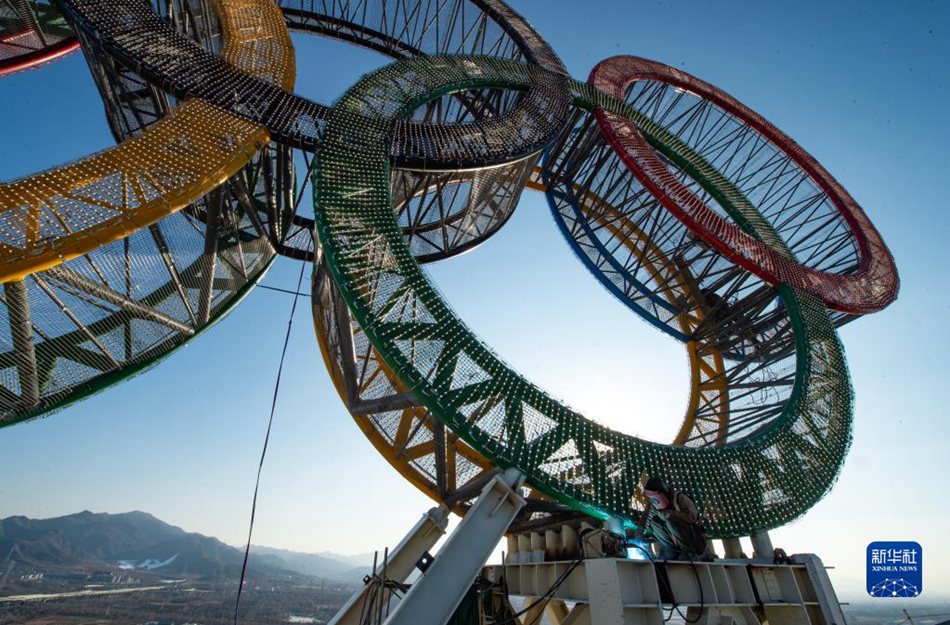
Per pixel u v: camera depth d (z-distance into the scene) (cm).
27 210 985
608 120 2359
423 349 1043
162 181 1116
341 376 1570
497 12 2688
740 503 1153
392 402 1323
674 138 2742
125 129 1672
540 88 2145
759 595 940
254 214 1617
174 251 1369
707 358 2834
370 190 1312
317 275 1589
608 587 769
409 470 1477
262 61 1564
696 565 877
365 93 1622
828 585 994
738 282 2550
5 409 1127
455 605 765
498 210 2367
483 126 1755
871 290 2398
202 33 1944
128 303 1271
